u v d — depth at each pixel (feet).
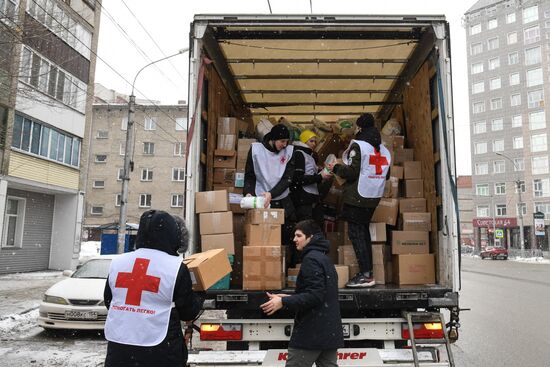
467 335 26.99
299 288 11.53
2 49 28.40
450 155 15.07
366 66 22.08
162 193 141.38
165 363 8.61
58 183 63.72
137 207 140.87
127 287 8.85
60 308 25.72
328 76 23.24
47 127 61.16
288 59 21.40
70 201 67.87
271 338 13.76
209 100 18.83
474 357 21.76
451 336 14.28
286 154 16.85
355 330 13.83
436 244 16.46
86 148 70.08
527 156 178.91
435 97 17.49
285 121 22.88
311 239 11.91
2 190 53.06
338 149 22.91
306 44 19.79
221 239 15.07
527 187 177.88
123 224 55.16
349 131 22.63
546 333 27.55
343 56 20.95
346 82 23.88
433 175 17.15
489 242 186.50
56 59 47.57
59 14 38.42
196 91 16.03
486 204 188.65
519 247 177.47
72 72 63.21
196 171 15.89
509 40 188.24
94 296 26.14
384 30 18.52
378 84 24.13
